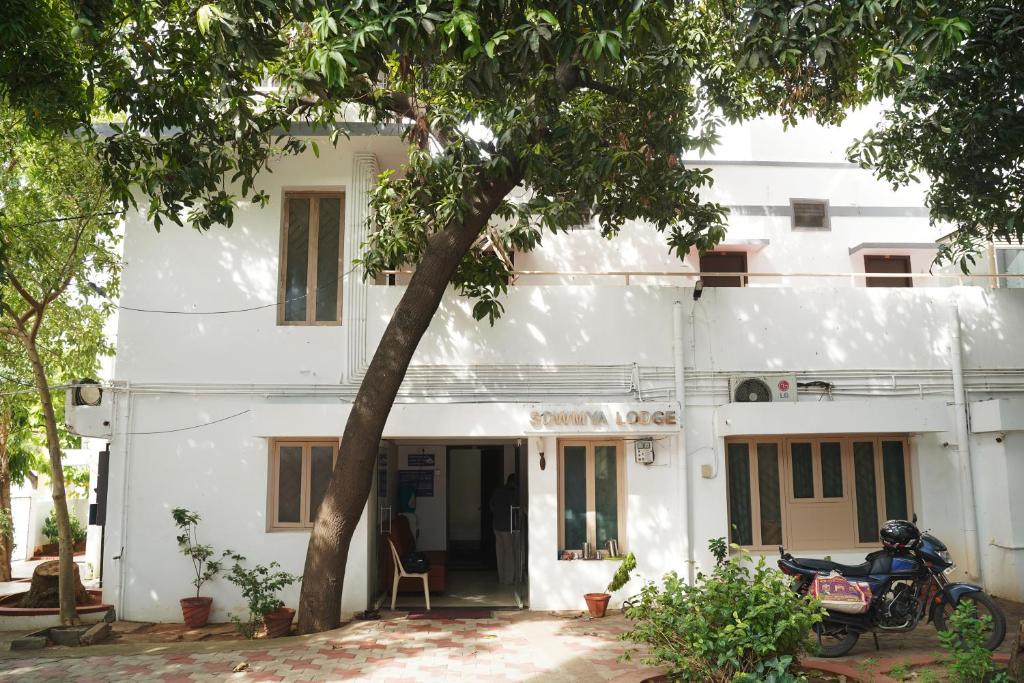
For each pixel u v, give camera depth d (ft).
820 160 50.01
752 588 18.74
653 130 31.35
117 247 40.60
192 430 34.88
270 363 35.22
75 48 25.76
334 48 19.43
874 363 35.86
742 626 17.67
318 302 36.14
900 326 36.11
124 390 34.76
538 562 33.94
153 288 35.55
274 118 29.81
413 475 47.88
